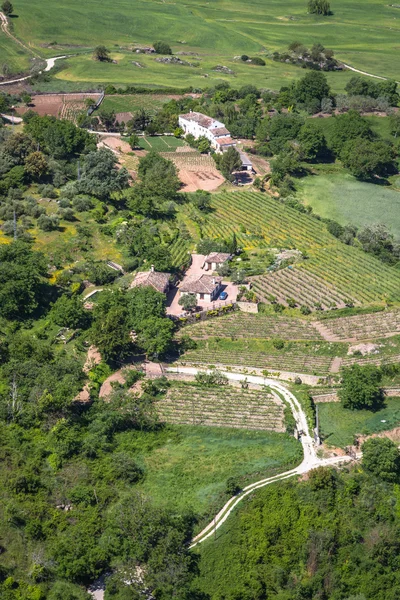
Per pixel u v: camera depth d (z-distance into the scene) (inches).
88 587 5078.7
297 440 6343.5
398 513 5639.8
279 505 5625.0
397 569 5393.7
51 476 5792.3
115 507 5472.4
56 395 6373.0
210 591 5093.5
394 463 5964.6
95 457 6058.1
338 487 5812.0
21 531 5285.4
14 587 4931.1
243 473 5959.6
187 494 5757.9
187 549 5310.0
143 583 5019.7
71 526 5354.3
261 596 5113.2
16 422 6284.5
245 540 5408.5
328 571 5280.5
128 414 6505.9
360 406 6815.9
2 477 5689.0
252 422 6530.5
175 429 6476.4
